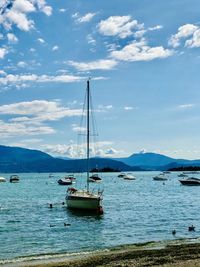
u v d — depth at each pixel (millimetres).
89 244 37844
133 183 194125
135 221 54469
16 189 147625
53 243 38656
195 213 64938
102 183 196125
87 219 56438
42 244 38188
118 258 28453
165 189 142000
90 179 195625
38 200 93250
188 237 40875
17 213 65688
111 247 35406
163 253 29969
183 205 79875
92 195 62688
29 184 195500
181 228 47812
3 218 58969
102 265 26234
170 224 51438
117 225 50688
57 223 53000
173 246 34219
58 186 171875
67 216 59938
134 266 25781
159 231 45500
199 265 25609
